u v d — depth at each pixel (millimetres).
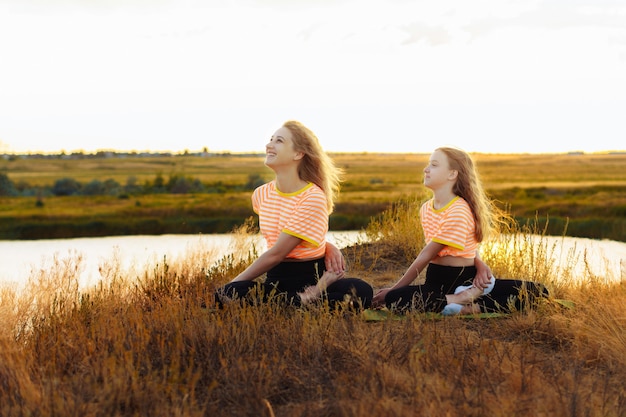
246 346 4160
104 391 3408
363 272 7859
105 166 80250
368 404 3287
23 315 4973
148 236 25359
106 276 6000
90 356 3871
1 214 32250
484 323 5129
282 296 5039
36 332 4566
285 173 5281
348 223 28656
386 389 3549
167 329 4488
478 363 3943
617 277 6223
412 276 5488
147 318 4723
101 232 30312
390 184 49969
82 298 5266
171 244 19359
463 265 5477
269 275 5332
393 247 8953
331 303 5094
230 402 3488
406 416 3199
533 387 3625
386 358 3990
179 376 3740
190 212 33250
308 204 5156
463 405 3270
